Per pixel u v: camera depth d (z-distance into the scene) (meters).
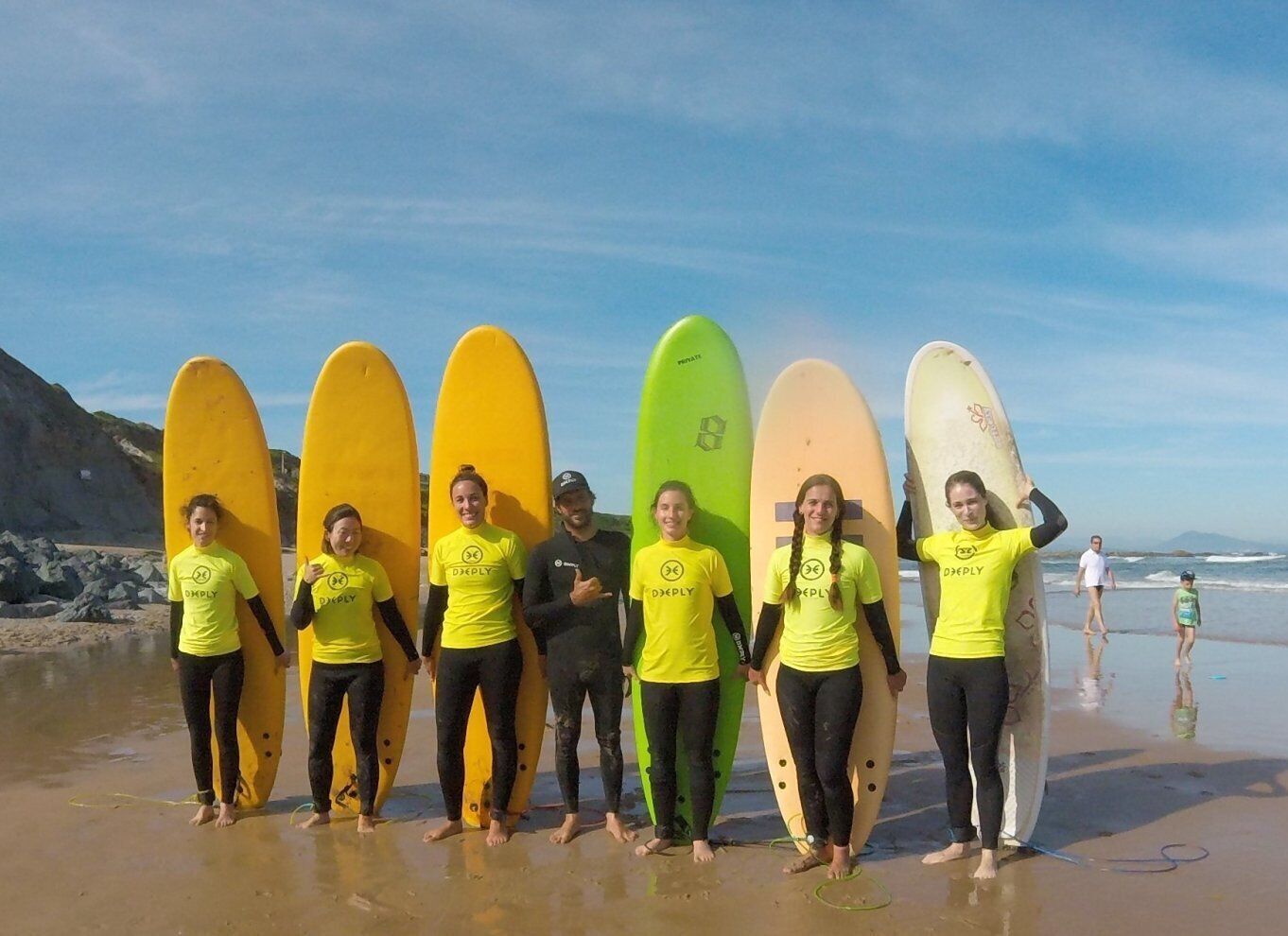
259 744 4.44
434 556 4.06
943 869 3.55
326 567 4.06
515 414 4.46
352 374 4.55
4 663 8.94
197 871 3.57
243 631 4.45
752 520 4.16
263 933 3.02
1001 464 3.96
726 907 3.22
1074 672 8.55
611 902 3.26
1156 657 9.64
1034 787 3.80
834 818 3.53
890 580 3.99
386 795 4.36
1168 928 2.99
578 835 4.00
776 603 3.74
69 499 28.33
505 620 3.97
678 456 4.29
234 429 4.56
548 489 4.41
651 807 4.04
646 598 3.77
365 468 4.51
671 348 4.38
